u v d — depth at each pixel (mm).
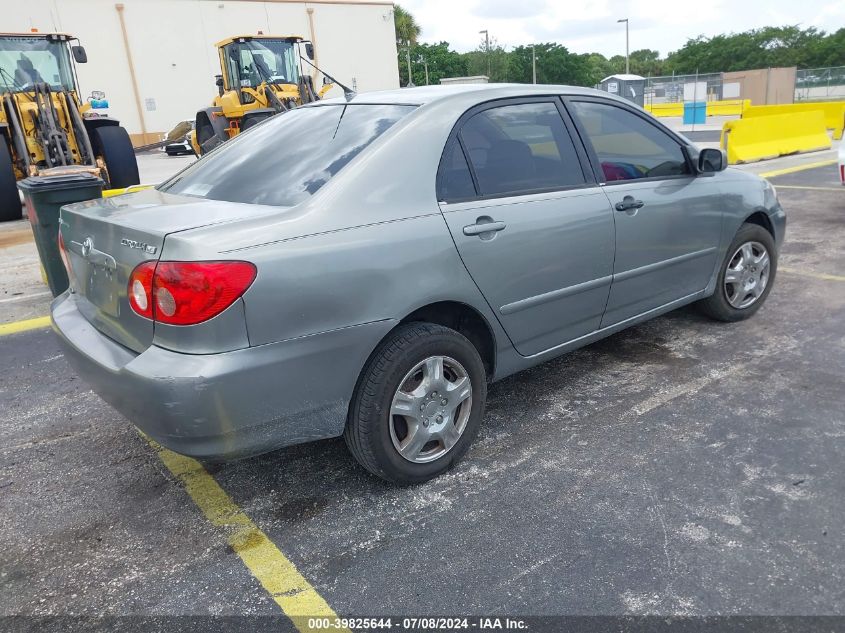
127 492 3010
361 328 2576
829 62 76812
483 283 2947
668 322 4793
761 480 2859
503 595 2289
